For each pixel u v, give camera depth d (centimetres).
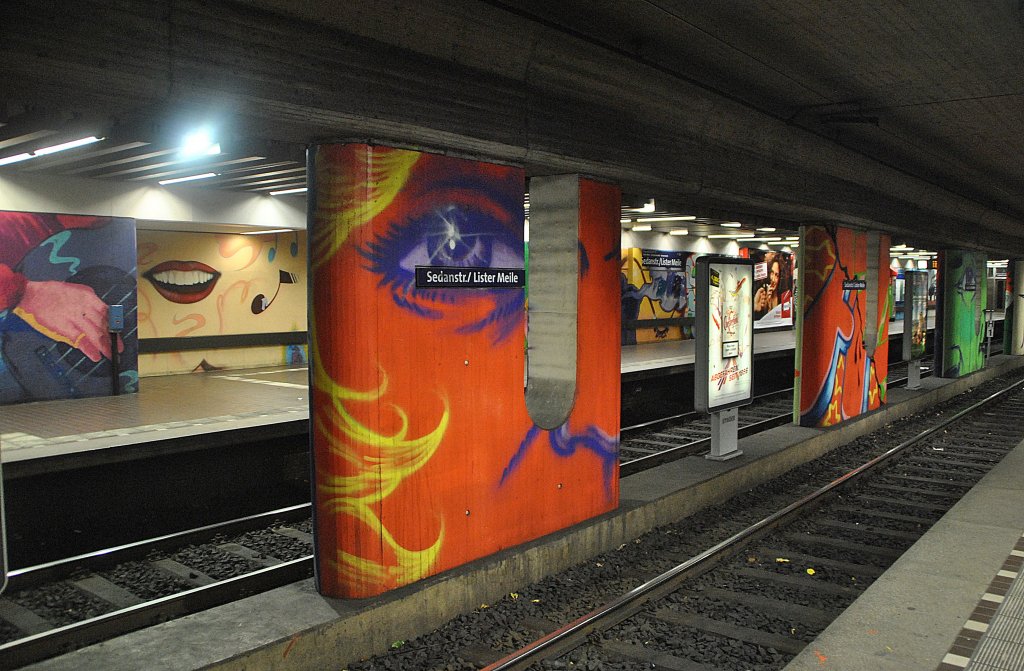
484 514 641
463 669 520
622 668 530
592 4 618
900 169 1393
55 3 385
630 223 1919
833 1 619
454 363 609
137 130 516
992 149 1263
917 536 842
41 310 1192
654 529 824
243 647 477
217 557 750
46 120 517
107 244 1258
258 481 1012
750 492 999
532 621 600
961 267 2053
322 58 495
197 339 1622
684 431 1392
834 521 898
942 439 1385
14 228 1155
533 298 751
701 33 692
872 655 464
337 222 539
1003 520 751
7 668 517
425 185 579
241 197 1374
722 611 629
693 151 865
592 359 747
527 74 639
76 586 675
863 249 1402
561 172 718
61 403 1186
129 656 466
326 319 545
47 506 821
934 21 666
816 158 1127
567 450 724
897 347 3306
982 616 520
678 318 2556
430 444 593
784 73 820
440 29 552
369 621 537
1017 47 737
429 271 584
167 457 920
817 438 1207
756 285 2952
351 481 548
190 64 436
